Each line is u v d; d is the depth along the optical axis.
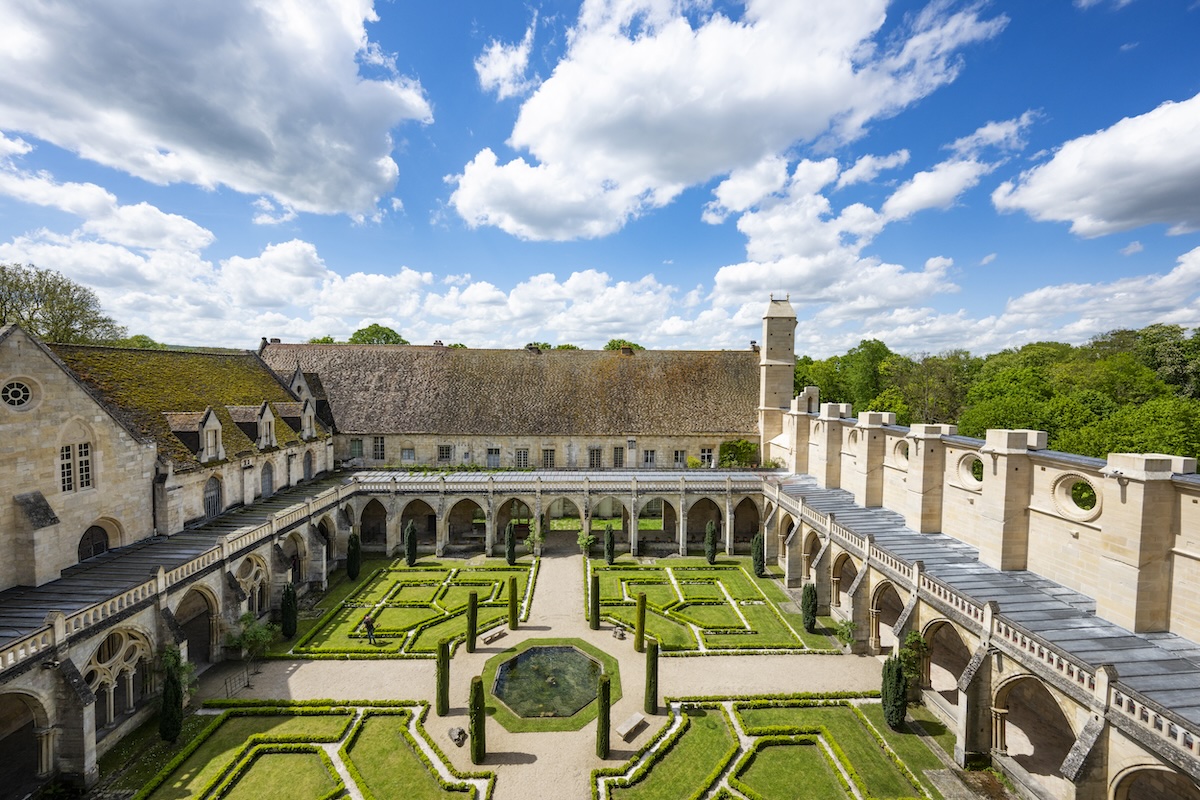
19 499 30.06
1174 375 94.88
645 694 31.58
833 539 43.25
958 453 39.34
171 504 40.34
